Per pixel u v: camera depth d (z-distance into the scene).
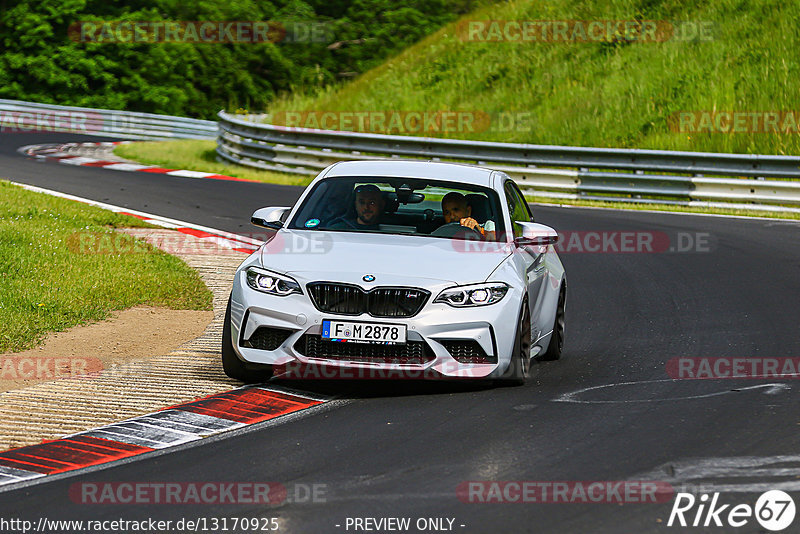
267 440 20.80
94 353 29.09
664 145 90.75
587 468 18.70
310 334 24.05
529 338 26.12
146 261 43.66
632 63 105.81
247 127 93.69
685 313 37.03
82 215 54.88
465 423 21.98
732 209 71.00
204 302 37.50
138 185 74.50
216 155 105.19
